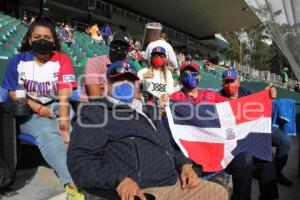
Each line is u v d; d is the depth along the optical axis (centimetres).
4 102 414
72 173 261
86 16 2519
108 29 1967
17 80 415
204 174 421
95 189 257
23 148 485
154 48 557
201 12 2986
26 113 395
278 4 309
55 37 420
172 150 326
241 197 424
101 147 271
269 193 482
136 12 2967
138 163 279
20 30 1331
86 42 1655
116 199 259
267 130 441
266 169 478
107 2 2634
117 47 440
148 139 288
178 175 318
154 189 286
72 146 269
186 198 303
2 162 398
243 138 436
